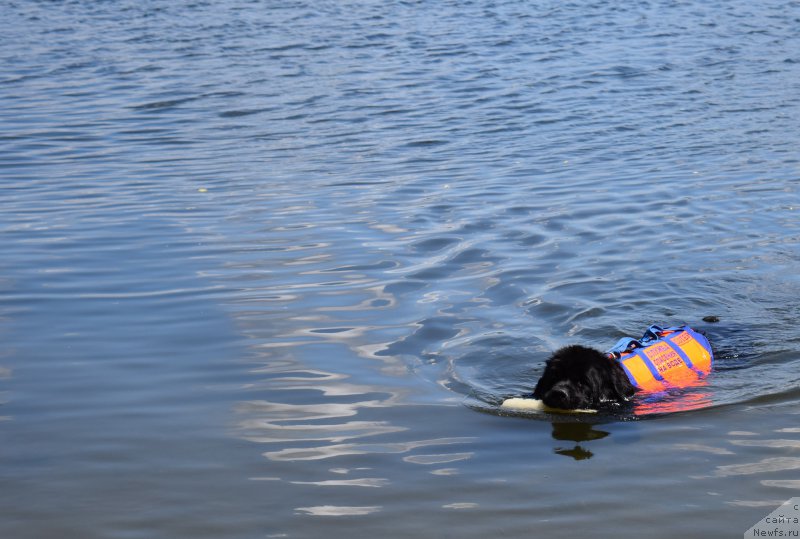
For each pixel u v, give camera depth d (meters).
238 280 9.78
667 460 6.22
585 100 18.78
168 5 30.48
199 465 6.19
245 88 20.02
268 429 6.70
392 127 17.02
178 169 14.40
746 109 17.77
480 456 6.33
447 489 5.88
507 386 7.50
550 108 18.23
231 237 11.20
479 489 5.87
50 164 14.69
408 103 18.73
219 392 7.30
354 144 15.86
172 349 8.09
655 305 9.22
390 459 6.28
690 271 10.11
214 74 21.28
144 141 16.12
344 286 9.62
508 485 5.92
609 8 29.70
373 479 6.00
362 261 10.38
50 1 30.98
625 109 18.03
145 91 19.72
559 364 7.18
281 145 15.84
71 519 5.57
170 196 12.96
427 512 5.60
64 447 6.43
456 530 5.39
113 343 8.20
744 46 23.73
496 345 8.23
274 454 6.34
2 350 8.03
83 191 13.22
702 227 11.54
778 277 9.93
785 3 30.03
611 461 6.23
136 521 5.54
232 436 6.59
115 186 13.48
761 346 8.33
